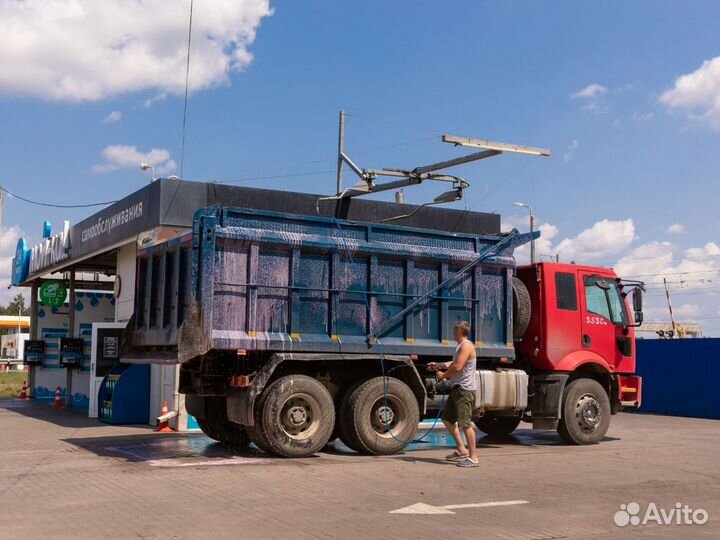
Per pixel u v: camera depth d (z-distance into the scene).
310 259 11.20
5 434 14.61
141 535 6.27
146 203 15.96
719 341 22.39
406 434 11.49
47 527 6.55
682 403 23.23
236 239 10.55
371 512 7.22
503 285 12.83
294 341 10.90
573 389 13.36
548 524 6.85
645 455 11.87
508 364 13.25
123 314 18.30
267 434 10.63
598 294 13.95
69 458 11.01
